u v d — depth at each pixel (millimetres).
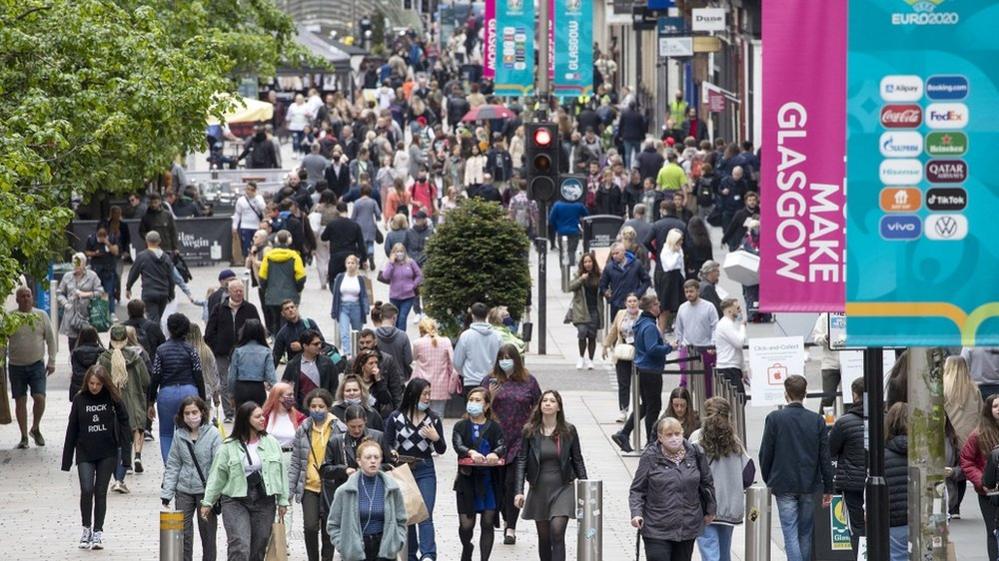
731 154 113562
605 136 149625
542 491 45125
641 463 42188
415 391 46125
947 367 49938
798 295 37625
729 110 147875
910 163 31875
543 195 82375
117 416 49375
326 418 46094
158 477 58188
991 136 31812
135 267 79375
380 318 62750
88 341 58844
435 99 180375
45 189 61969
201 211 115062
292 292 78812
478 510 46594
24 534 51250
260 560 43969
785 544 45594
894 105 31812
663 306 83312
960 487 50812
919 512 34250
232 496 43562
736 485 43656
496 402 49688
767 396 52656
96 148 61656
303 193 108938
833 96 36781
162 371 55375
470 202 75688
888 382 47438
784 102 37000
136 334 60344
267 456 43812
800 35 36719
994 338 32094
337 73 190750
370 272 102750
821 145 37031
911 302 32062
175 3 99938
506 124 147000
